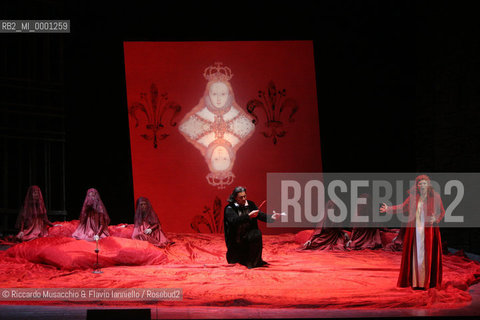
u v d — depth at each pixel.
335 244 9.74
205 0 12.17
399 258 8.70
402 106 11.99
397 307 5.59
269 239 11.10
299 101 12.53
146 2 12.05
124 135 12.27
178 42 12.36
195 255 8.98
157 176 12.24
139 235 9.45
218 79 12.50
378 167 12.20
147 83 12.31
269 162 12.42
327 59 12.32
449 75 10.50
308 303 5.62
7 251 8.20
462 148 10.16
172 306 5.65
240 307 5.62
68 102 12.00
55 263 7.53
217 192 12.33
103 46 12.06
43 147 12.03
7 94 11.33
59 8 11.69
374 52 12.11
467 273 7.32
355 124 12.31
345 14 12.12
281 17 12.20
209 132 12.45
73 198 12.05
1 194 11.64
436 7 10.82
